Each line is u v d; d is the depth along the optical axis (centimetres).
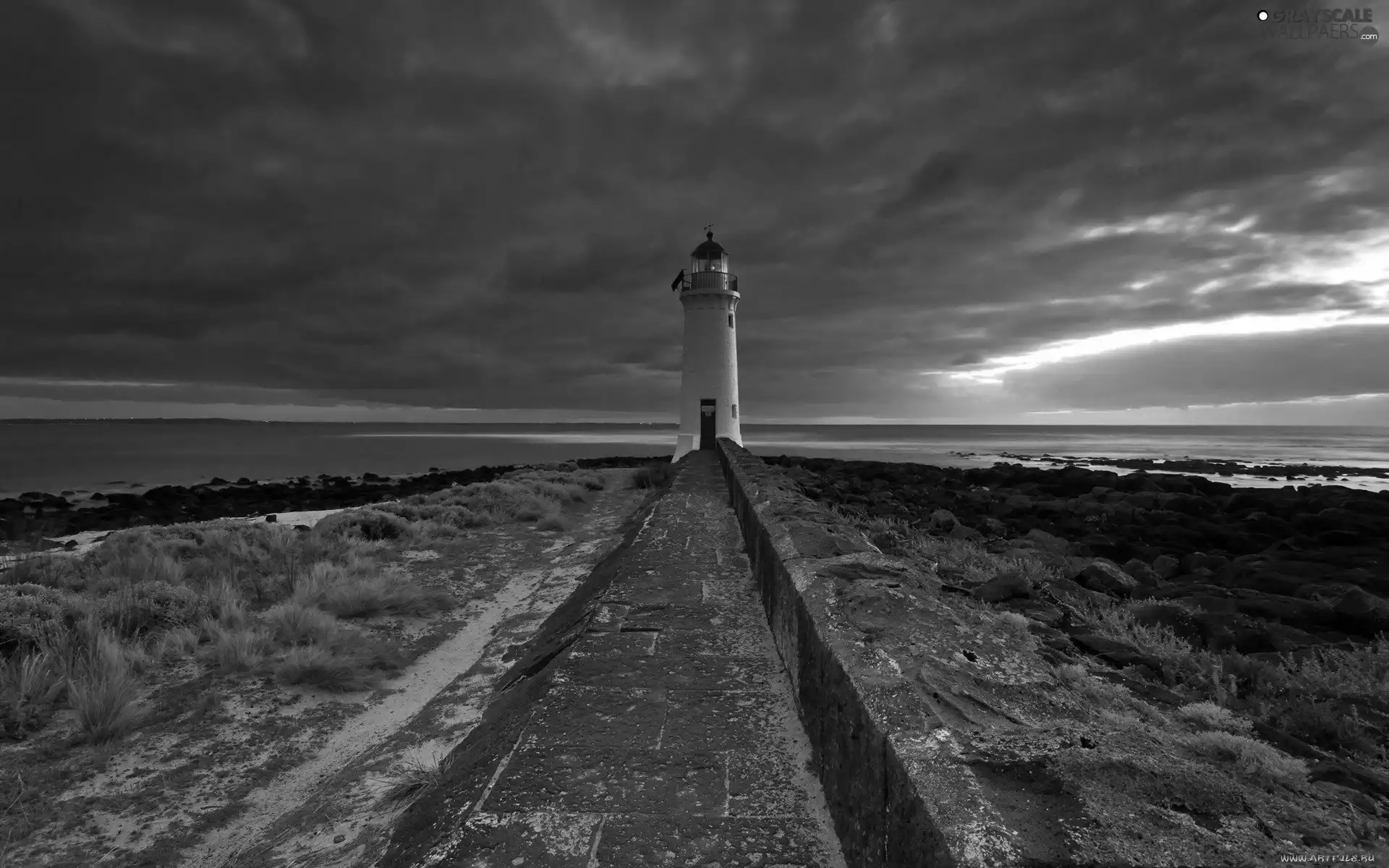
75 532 2009
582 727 354
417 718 540
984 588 677
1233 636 624
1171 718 321
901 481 2739
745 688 404
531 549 1195
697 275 2859
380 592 819
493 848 256
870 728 232
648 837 263
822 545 501
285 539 1113
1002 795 181
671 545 791
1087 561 1095
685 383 2883
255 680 602
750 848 258
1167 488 2444
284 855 358
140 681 595
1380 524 1571
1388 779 266
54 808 420
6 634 608
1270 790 213
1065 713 247
